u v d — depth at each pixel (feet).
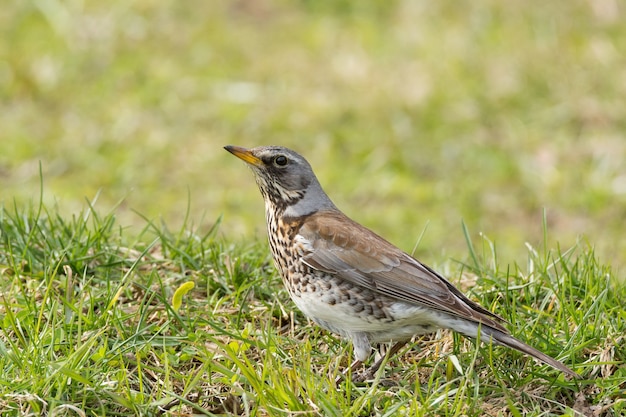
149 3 69.92
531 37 66.23
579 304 31.01
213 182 54.39
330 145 57.16
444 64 64.03
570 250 33.53
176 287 31.99
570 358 27.71
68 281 29.60
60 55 64.69
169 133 58.29
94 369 25.98
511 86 61.52
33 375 25.23
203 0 71.72
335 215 29.73
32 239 33.32
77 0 69.21
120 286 29.35
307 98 61.46
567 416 25.27
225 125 59.11
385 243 28.35
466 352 28.19
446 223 50.88
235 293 31.19
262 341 28.81
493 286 31.99
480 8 69.72
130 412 25.30
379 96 61.31
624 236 49.44
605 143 56.95
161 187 53.88
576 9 68.69
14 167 54.80
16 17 68.49
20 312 28.37
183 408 25.76
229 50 66.39
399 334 28.17
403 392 25.96
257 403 24.99
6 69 63.31
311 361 28.25
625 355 28.02
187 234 37.68
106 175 54.39
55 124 58.95
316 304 28.48
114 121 59.11
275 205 29.99
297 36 68.44
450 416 25.12
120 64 64.34
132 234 42.24
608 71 62.18
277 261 29.76
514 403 26.27
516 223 51.13
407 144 57.21
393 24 69.72
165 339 28.02
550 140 57.52
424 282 27.27
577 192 53.31
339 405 25.18
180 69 64.13
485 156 56.24
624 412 25.99
